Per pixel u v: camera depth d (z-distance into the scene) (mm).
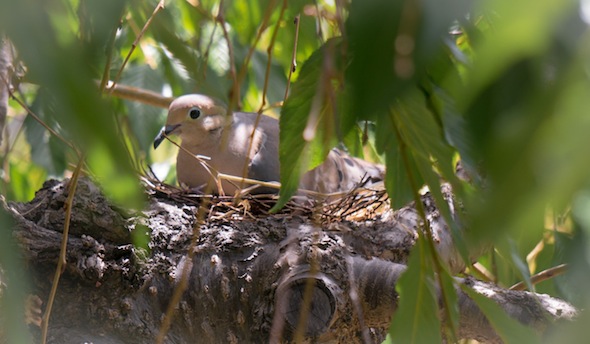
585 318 2297
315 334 5516
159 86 8727
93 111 2438
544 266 7551
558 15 2252
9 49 4258
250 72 8555
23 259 5379
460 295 5668
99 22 2871
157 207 6043
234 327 5859
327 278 5672
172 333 5727
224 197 7000
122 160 2625
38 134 8125
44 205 5754
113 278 5594
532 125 2389
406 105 3789
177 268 5828
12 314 3338
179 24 6871
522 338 4496
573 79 2344
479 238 2430
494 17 2961
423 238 4387
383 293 5879
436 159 3969
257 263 5930
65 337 5406
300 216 6691
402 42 2393
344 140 4594
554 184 2307
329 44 3633
